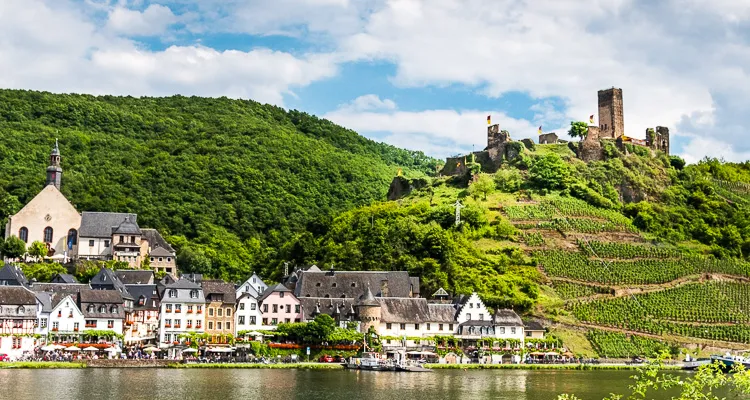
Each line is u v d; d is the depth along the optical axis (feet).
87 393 479.41
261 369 648.38
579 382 590.96
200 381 548.31
